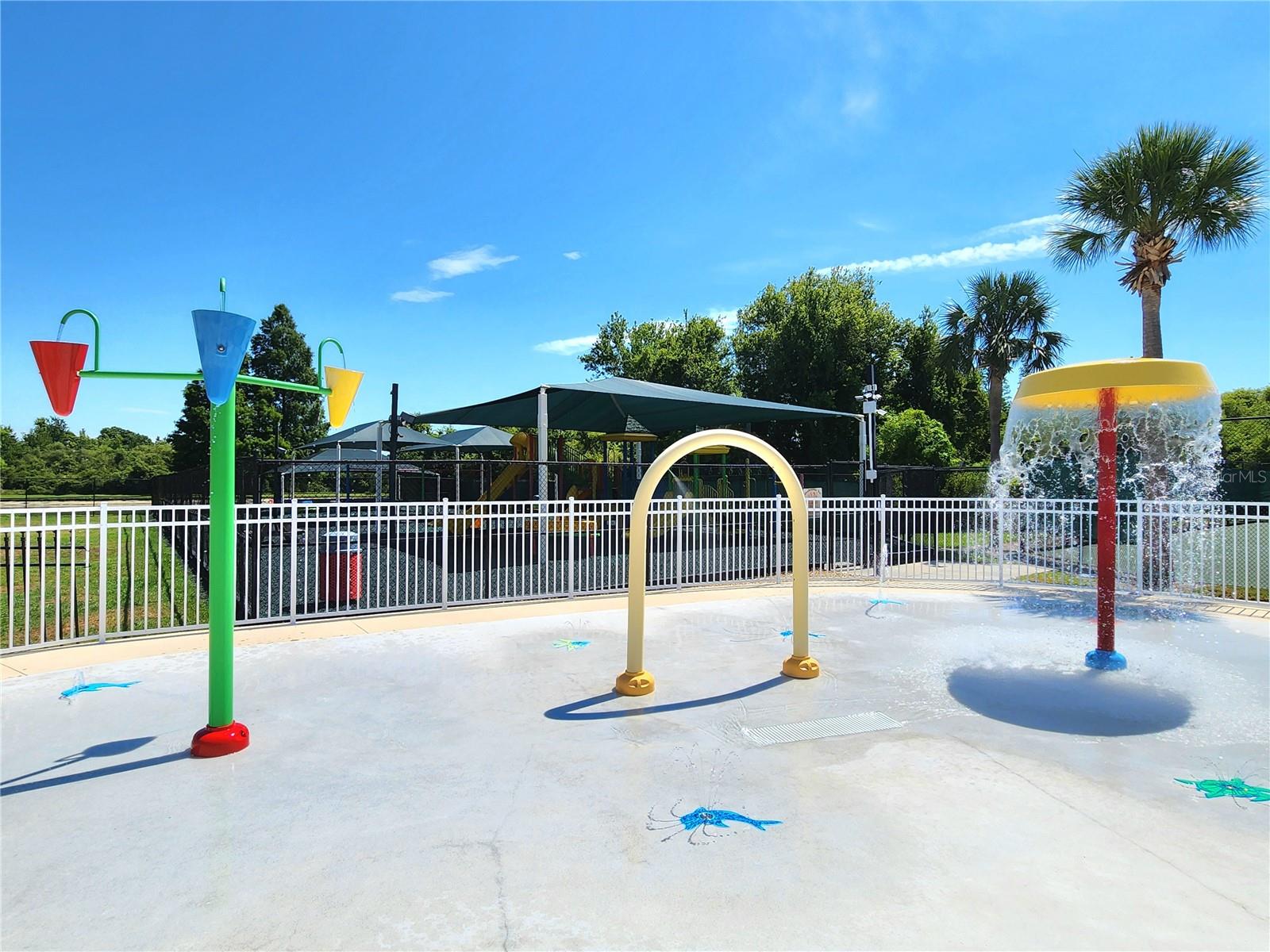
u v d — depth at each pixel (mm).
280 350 40844
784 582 10828
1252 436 22578
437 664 5973
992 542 13031
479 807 3426
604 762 3963
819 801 3490
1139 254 11891
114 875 2836
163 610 9195
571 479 23469
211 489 4062
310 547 10570
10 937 2445
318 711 4793
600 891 2732
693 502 10609
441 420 19797
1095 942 2420
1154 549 10398
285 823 3258
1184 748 4195
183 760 3963
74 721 4562
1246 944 2404
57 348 3600
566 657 6223
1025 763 3967
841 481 20609
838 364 27750
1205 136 11266
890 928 2498
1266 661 6090
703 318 38594
